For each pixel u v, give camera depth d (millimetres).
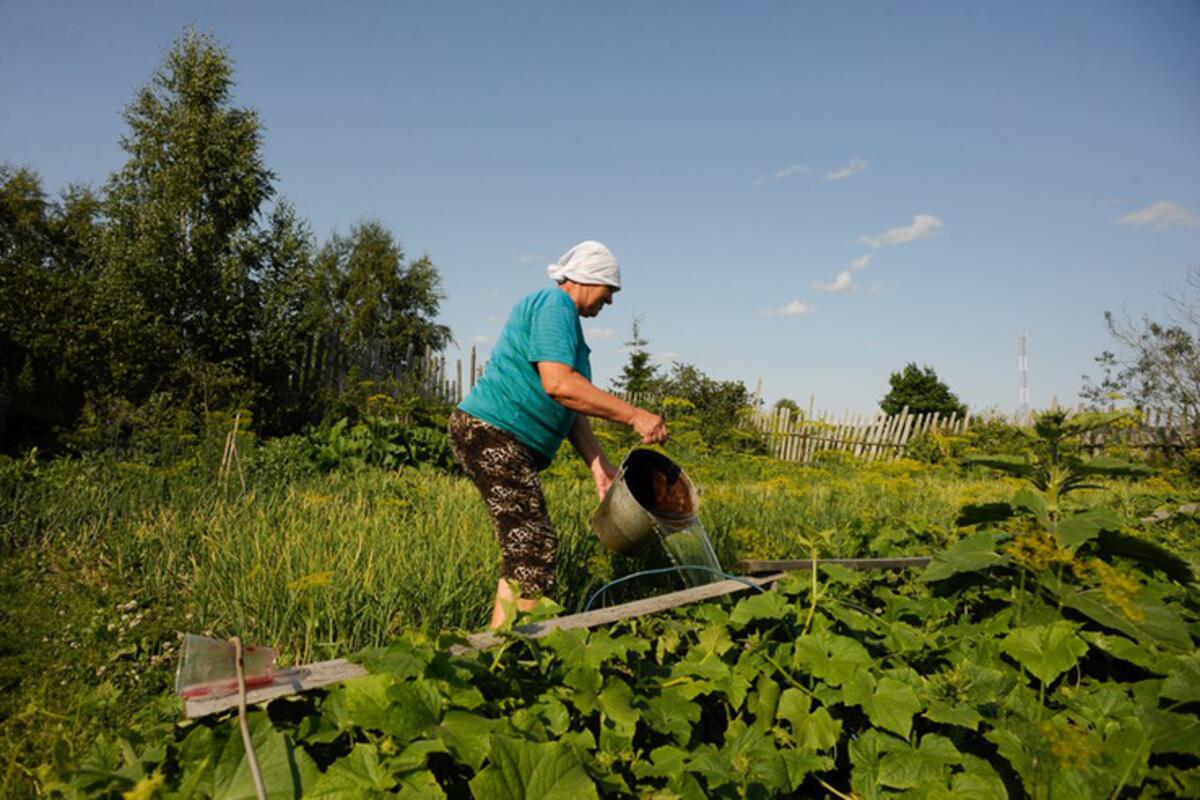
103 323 10789
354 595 3117
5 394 9578
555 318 2912
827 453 10336
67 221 24562
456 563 3488
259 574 3273
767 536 4773
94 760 1629
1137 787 1788
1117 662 2570
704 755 1924
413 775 1571
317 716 1847
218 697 1734
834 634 2508
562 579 3678
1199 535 5086
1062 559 2010
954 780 1897
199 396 11195
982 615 3018
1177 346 15633
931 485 8484
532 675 2203
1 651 3008
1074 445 3111
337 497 5344
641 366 17969
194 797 1524
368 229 41344
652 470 3578
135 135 14555
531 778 1552
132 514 4676
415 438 8688
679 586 3912
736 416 16453
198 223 13906
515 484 2957
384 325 39750
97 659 2971
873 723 2055
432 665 1834
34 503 4773
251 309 13156
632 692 2070
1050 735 1597
